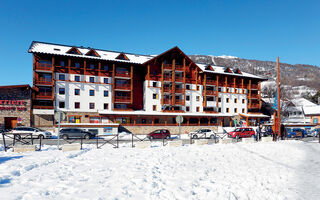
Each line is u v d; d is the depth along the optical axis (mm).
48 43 43656
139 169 9961
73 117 40125
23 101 35875
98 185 7469
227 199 6871
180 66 49750
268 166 12281
